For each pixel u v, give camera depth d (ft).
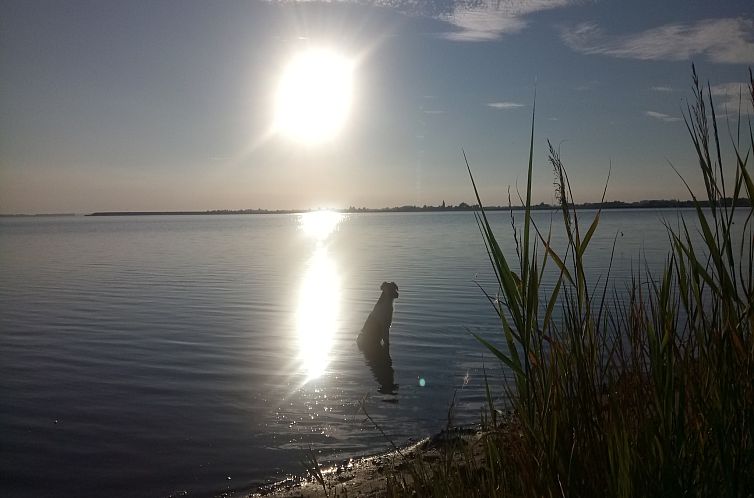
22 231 313.53
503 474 9.27
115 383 33.14
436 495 10.61
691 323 8.08
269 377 34.27
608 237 129.90
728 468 6.92
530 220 7.93
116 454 23.91
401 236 207.51
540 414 7.98
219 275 87.61
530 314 7.98
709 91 7.60
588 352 8.26
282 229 333.01
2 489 21.09
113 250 147.02
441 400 29.43
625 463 7.21
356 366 36.35
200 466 22.75
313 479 21.08
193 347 41.39
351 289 70.85
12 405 29.45
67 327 48.32
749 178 7.56
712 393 7.72
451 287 68.80
